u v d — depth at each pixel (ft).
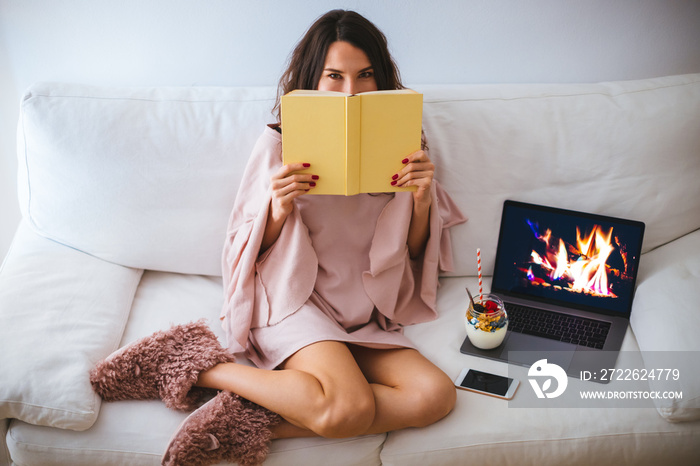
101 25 5.73
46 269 4.94
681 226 5.38
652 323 4.60
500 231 5.40
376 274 4.96
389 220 4.95
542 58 6.05
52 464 4.16
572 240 5.23
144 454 4.08
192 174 5.24
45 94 5.15
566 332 4.97
